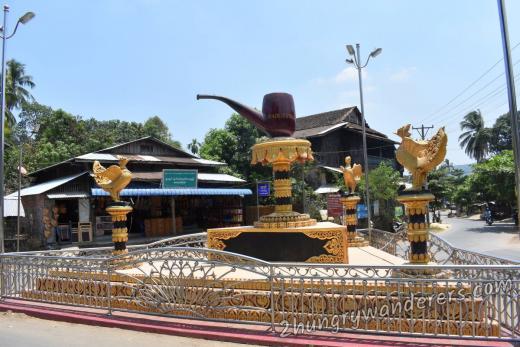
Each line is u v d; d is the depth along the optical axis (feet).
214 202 102.17
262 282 21.30
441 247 29.73
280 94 28.48
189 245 39.22
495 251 62.08
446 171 149.59
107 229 81.51
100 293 24.35
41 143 112.78
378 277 18.07
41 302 26.09
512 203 108.17
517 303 16.71
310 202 97.30
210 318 20.93
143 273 24.09
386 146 131.34
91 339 19.86
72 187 77.77
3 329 21.91
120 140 126.31
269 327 19.57
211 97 29.43
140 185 87.40
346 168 37.83
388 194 97.04
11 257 28.07
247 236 26.58
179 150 97.96
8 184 99.60
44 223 74.18
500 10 27.43
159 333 20.25
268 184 92.73
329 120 124.98
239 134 114.83
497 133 162.30
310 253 25.07
